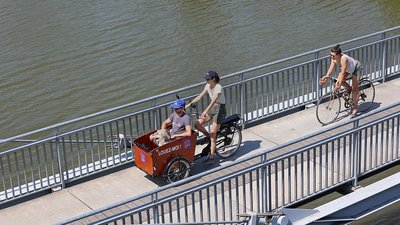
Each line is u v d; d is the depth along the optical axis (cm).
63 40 3253
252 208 1382
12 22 3519
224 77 1692
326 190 1467
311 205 1611
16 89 2786
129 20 3481
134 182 1542
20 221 1415
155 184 1531
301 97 1842
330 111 1789
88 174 1555
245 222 1320
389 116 1509
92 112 2584
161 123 1628
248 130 1742
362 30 3306
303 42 3167
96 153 2281
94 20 3500
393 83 1970
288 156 1396
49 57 3067
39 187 1514
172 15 3550
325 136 1694
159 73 2881
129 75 2869
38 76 2894
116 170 1595
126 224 1407
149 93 2722
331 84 1859
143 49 3120
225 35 3269
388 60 1997
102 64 2980
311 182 1509
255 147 1655
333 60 1738
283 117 1806
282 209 1345
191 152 1517
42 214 1437
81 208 1452
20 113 2594
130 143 1603
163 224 1225
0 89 2791
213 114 1556
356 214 1425
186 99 1684
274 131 1734
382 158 1533
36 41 3259
